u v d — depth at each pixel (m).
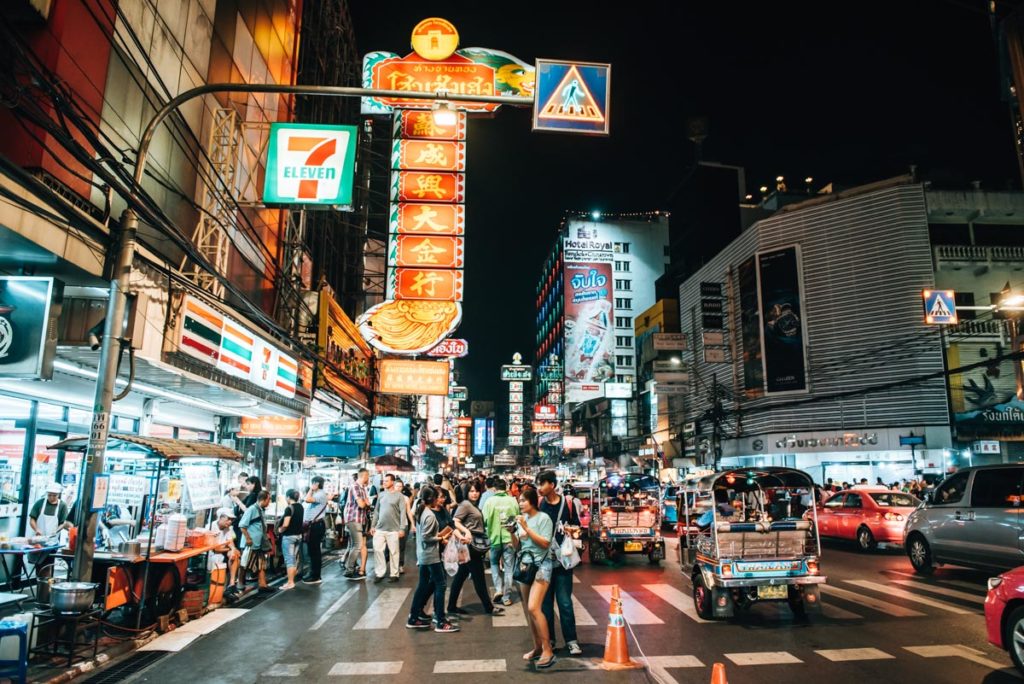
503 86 17.78
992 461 36.00
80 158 6.86
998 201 40.75
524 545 7.38
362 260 33.84
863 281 39.94
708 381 51.97
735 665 6.95
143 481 10.45
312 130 12.14
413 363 27.27
